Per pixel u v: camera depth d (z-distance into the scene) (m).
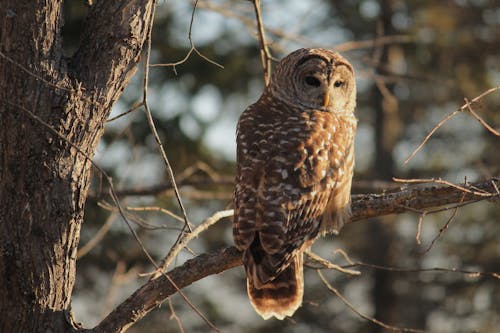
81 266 18.88
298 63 9.21
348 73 9.30
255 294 7.78
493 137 22.50
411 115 27.64
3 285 6.81
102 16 6.95
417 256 26.17
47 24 6.77
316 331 26.06
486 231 25.78
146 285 7.21
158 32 20.39
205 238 22.61
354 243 28.05
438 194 7.78
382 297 27.02
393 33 25.52
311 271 26.72
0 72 6.73
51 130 6.64
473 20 26.06
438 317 27.12
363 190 21.56
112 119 6.98
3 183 6.77
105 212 17.86
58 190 6.81
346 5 24.95
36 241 6.79
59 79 6.78
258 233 7.52
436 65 25.77
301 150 7.91
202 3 14.32
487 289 25.72
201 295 23.48
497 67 25.42
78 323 7.13
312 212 7.81
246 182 7.70
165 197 17.02
